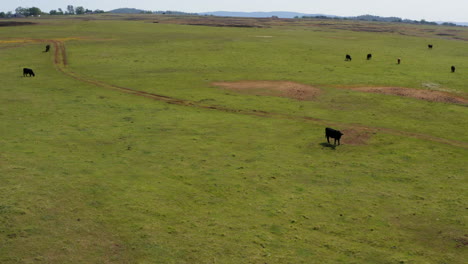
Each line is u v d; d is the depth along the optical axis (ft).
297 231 55.83
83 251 49.37
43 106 120.06
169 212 59.72
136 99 131.75
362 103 129.49
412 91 144.36
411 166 79.87
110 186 67.31
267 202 64.08
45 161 76.79
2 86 144.87
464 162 81.82
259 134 99.09
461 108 123.95
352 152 87.81
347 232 55.88
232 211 60.90
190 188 68.23
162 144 90.12
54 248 49.65
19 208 58.13
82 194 63.82
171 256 49.06
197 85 153.28
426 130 103.76
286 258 49.39
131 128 101.45
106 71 176.96
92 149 85.51
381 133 100.53
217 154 84.79
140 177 71.87
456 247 52.24
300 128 104.58
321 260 49.21
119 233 53.57
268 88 148.66
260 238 53.72
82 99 129.80
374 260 49.42
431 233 55.72
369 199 65.87
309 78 166.40
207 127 103.76
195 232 54.60
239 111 120.06
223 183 70.49
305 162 81.66
